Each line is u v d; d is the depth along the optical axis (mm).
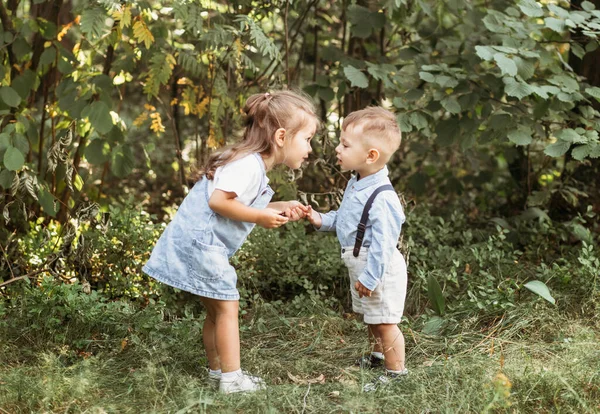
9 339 3322
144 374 2861
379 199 2980
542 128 4312
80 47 4309
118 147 4176
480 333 3473
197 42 4402
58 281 3697
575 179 5035
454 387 2857
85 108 3900
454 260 4121
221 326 2918
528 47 4102
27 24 4090
